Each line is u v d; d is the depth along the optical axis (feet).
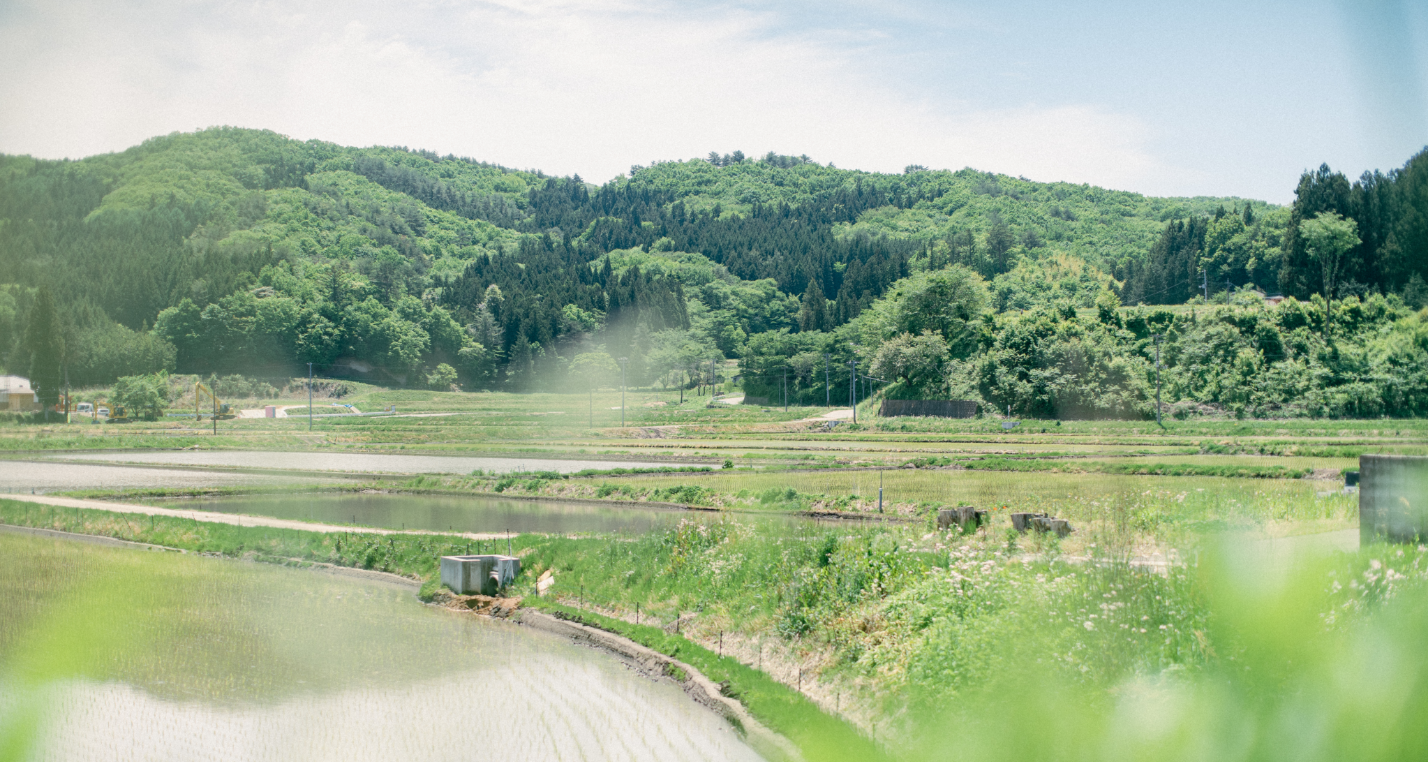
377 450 313.94
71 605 89.56
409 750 52.11
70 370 599.98
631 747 53.42
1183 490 142.92
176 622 83.61
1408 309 414.41
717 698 61.00
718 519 123.34
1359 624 42.65
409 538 116.26
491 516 153.69
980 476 194.49
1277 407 375.25
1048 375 426.10
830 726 51.85
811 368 636.07
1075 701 43.32
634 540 102.89
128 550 126.00
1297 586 46.91
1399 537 70.90
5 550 125.70
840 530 95.86
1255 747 39.04
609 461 261.85
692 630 76.13
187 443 342.44
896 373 500.74
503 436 383.24
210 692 63.52
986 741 44.60
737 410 564.71
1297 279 491.72
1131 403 403.54
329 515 155.63
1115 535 86.63
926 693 50.67
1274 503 108.78
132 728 55.93
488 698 62.64
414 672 68.69
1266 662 41.88
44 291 555.28
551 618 84.79
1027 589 56.24
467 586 94.58
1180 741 39.83
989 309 546.67
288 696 62.90
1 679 65.51
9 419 473.26
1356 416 364.58
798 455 257.14
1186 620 46.88
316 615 87.40
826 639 64.54
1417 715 38.22
